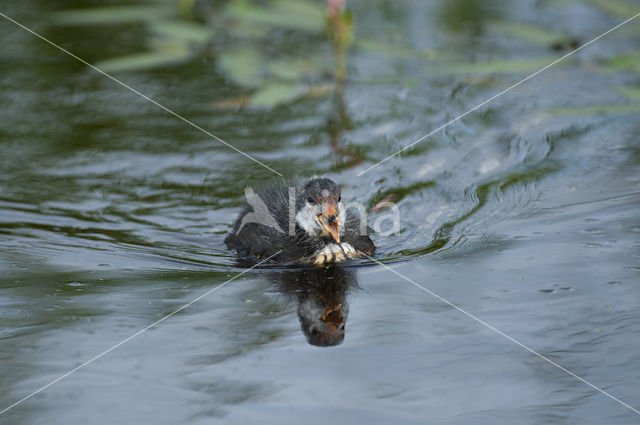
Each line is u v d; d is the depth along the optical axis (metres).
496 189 13.25
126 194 13.40
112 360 8.23
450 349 8.30
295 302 9.73
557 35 18.23
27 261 10.96
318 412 7.31
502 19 19.98
